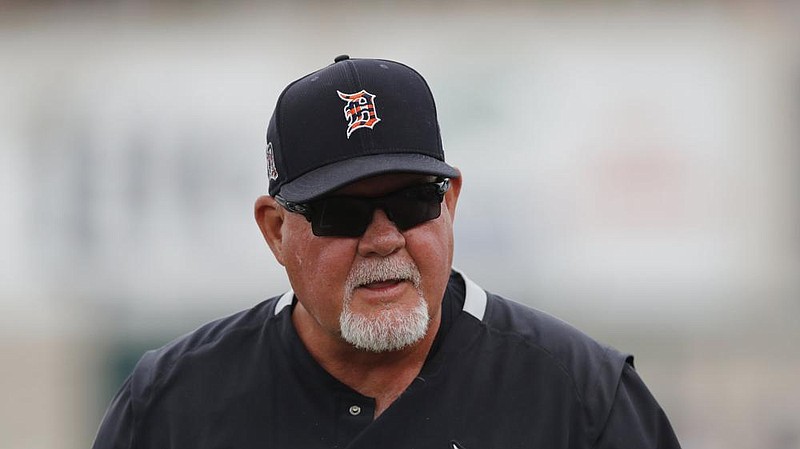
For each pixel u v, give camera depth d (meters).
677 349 29.08
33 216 29.52
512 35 29.88
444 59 29.67
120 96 29.64
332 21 30.38
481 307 9.73
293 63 30.06
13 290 29.36
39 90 29.89
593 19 29.81
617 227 29.44
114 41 30.11
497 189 28.98
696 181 29.77
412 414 9.16
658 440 9.39
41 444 29.00
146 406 9.67
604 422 9.15
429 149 9.08
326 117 9.03
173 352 10.02
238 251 28.95
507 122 29.30
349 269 8.84
